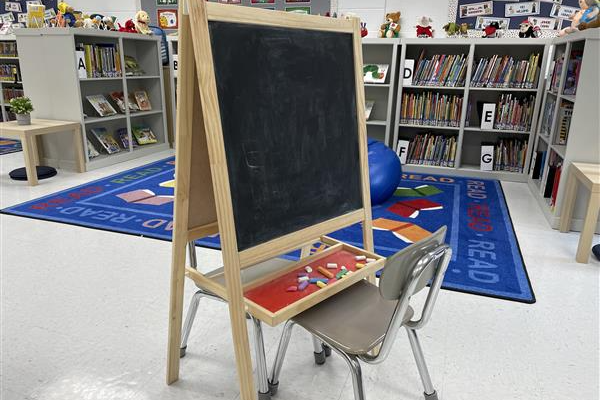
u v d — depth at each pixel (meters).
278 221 1.37
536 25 4.80
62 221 3.20
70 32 4.24
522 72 4.43
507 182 4.56
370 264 1.51
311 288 1.38
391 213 3.51
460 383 1.64
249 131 1.26
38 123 4.32
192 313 1.70
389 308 1.40
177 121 1.28
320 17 1.48
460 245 2.88
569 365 1.76
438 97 4.75
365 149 1.68
